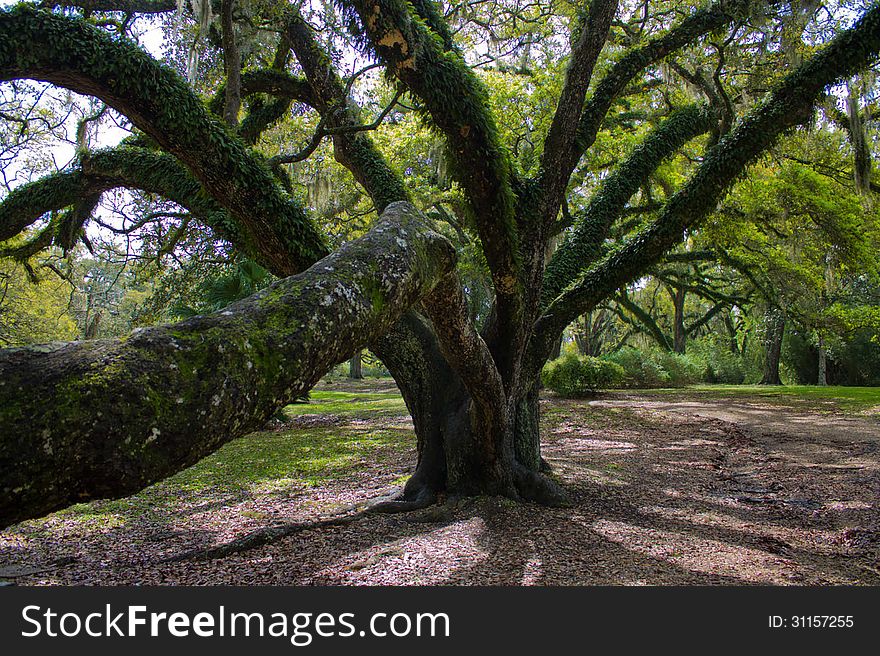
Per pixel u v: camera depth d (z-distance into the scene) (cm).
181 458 130
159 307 1202
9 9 328
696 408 1770
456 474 643
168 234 993
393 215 276
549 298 746
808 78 567
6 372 117
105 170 636
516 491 643
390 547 482
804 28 702
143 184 626
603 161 1309
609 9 541
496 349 626
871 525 560
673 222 634
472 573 417
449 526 543
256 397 146
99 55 354
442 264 296
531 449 713
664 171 1308
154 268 1081
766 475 838
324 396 2661
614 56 988
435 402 678
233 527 602
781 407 1764
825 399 1952
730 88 891
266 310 165
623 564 437
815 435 1192
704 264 2870
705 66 857
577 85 558
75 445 113
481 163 466
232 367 142
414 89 429
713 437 1261
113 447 118
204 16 584
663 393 2403
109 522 640
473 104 436
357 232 1623
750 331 3281
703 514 613
